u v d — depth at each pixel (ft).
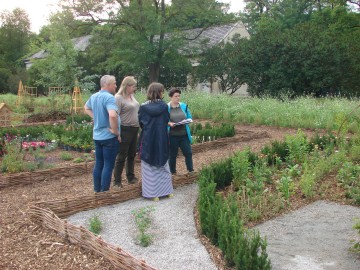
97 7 90.58
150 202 19.56
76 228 14.60
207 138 35.88
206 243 14.75
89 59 109.29
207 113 55.31
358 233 14.75
